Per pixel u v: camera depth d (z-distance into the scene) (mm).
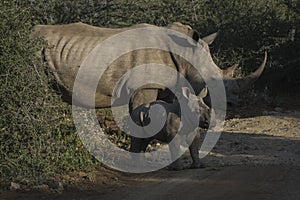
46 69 37156
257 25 75125
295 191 30562
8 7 32844
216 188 31438
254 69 74500
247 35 74688
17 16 32844
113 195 30109
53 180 31766
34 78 32812
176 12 71688
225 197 29547
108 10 61500
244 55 74688
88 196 29750
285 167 36625
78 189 30953
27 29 33312
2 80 31719
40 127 32656
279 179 33281
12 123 31922
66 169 33781
